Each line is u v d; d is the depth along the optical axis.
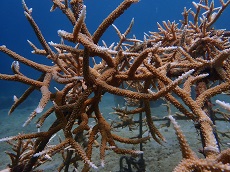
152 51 0.31
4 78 0.35
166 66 0.37
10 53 0.36
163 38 0.61
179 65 0.38
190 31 0.61
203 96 0.31
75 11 0.33
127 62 0.40
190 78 0.34
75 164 0.67
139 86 0.58
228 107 0.21
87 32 0.32
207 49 0.51
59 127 0.35
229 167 0.18
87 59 0.29
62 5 0.35
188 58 0.39
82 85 0.38
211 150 0.21
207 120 0.28
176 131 0.22
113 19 0.28
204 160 0.20
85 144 0.52
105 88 0.32
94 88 0.33
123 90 0.32
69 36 0.26
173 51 0.51
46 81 0.37
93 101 0.35
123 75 0.36
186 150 0.21
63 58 0.41
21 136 0.32
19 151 0.46
